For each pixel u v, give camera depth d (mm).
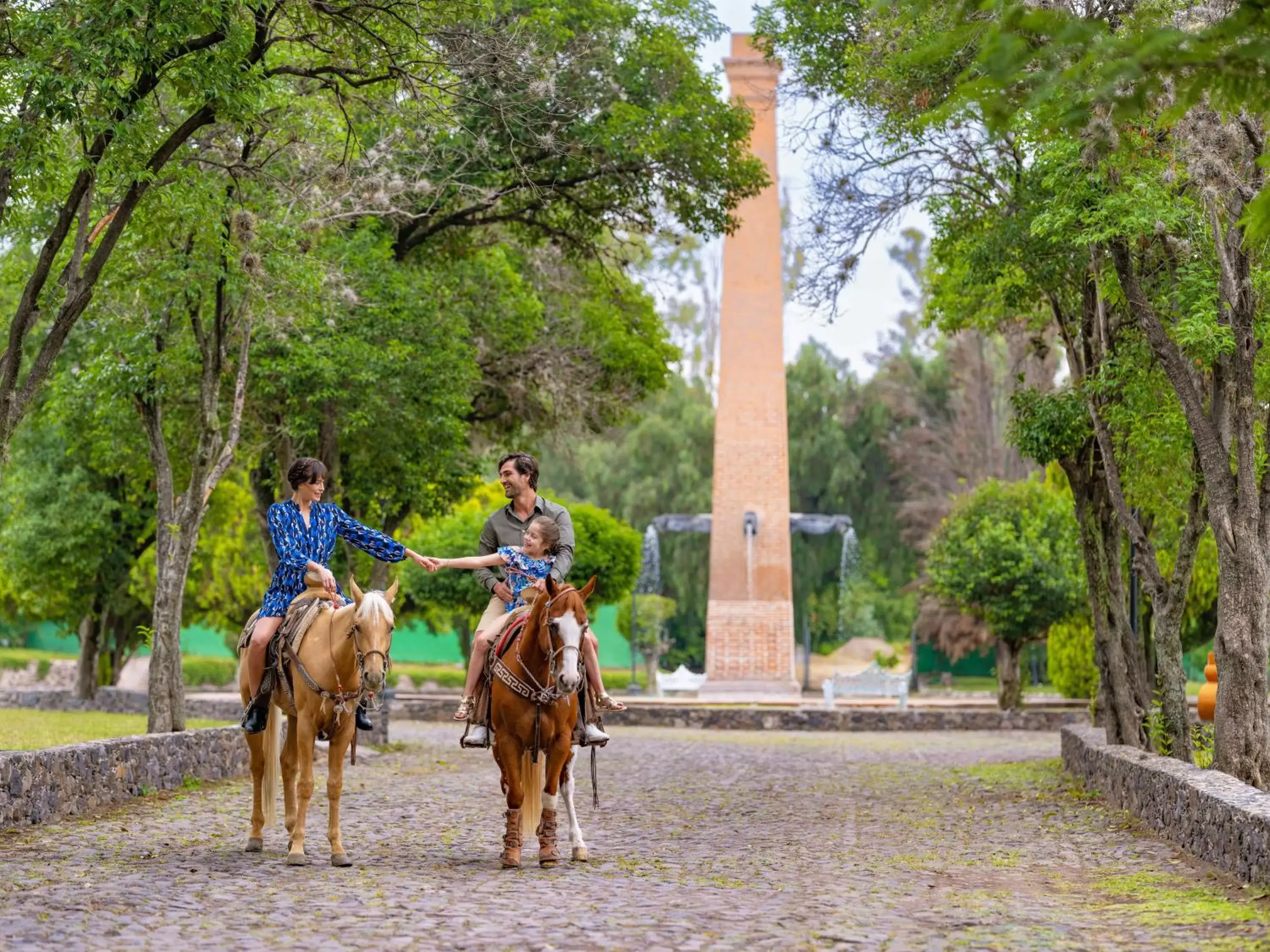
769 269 33844
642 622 45375
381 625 9281
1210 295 12422
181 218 13359
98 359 18125
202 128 14562
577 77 20141
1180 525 19562
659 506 58062
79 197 11781
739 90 33719
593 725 10219
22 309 11805
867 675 33281
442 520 33156
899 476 59594
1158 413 14367
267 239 15406
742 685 33312
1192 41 6055
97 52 10586
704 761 21281
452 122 14367
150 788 14203
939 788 16828
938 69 14242
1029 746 25406
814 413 60375
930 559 32281
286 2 12531
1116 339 15445
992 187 17000
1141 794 12812
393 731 28141
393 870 9438
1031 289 16578
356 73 13211
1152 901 8570
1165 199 12266
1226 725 12156
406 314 19375
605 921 7531
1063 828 12727
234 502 31734
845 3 17000
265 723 9977
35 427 27500
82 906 7812
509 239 24094
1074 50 6523
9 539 29094
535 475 10555
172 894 8234
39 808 11828
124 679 42906
